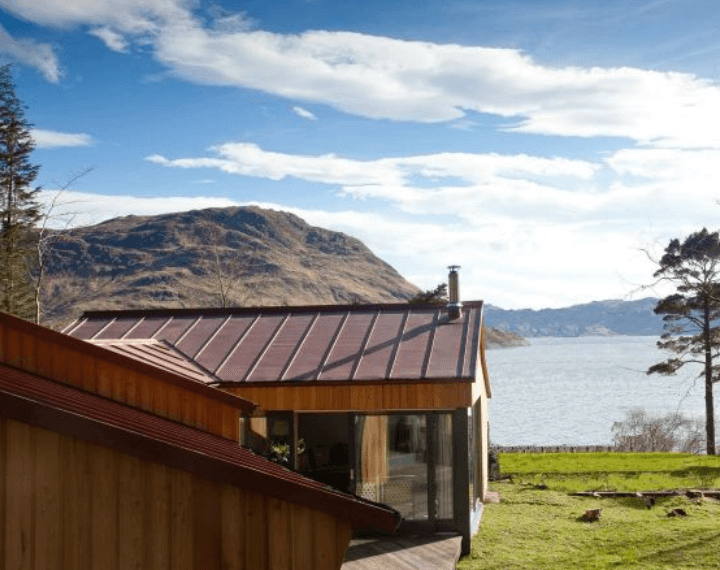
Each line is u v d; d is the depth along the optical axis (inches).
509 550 603.8
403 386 616.1
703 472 976.9
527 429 2874.0
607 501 792.9
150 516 268.1
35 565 258.8
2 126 1791.3
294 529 274.1
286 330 726.5
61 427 253.1
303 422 737.6
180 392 349.1
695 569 536.4
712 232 1568.7
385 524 275.6
